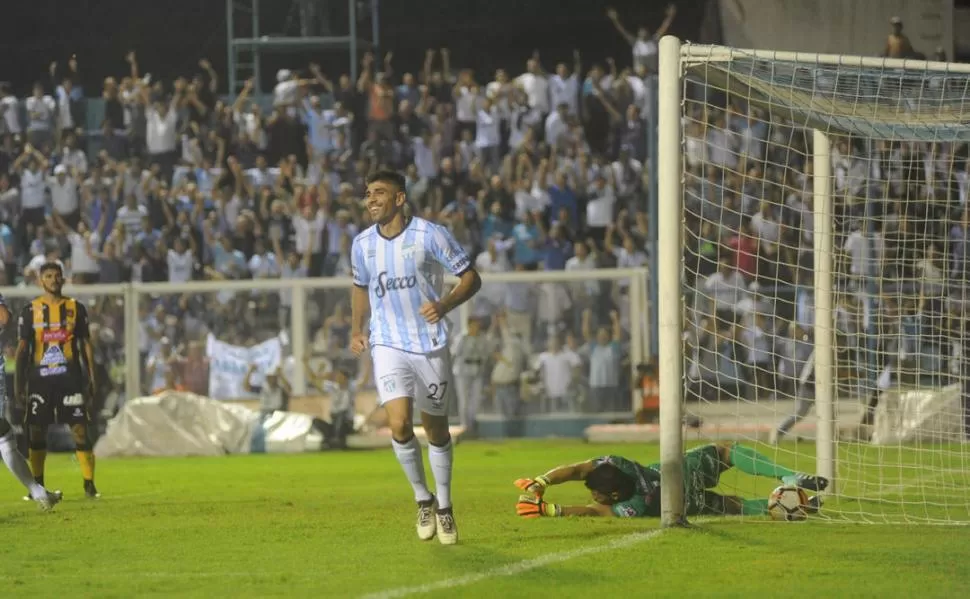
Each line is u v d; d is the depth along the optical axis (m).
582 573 24.55
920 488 43.25
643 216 90.38
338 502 41.25
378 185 27.25
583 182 92.19
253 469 59.62
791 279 83.00
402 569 25.41
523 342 80.19
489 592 22.39
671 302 31.39
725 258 83.56
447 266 27.08
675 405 31.47
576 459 61.53
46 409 43.28
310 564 26.52
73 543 30.95
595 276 79.81
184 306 80.44
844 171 67.25
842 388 63.59
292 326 79.31
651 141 77.06
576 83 97.94
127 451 72.12
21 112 103.62
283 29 112.81
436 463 28.41
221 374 79.75
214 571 25.84
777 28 84.56
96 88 115.69
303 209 91.56
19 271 97.00
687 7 107.69
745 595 22.06
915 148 72.25
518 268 87.44
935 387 63.16
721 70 33.81
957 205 71.38
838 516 34.19
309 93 104.81
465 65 113.50
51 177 97.88
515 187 91.94
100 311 80.50
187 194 96.25
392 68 114.00
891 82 35.59
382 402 27.42
